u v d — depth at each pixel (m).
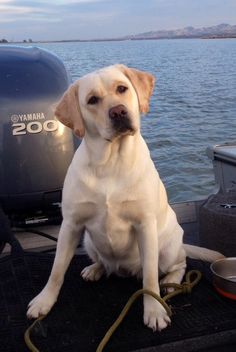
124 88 1.95
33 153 2.50
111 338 1.66
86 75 2.00
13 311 1.87
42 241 2.64
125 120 1.83
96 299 1.97
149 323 1.72
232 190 2.78
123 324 1.75
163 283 2.06
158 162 7.35
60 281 1.93
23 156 2.50
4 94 2.47
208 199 2.63
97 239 2.00
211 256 2.27
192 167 7.02
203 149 8.06
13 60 2.55
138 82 2.02
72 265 2.32
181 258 2.19
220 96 13.70
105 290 2.06
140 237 1.94
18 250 2.32
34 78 2.53
